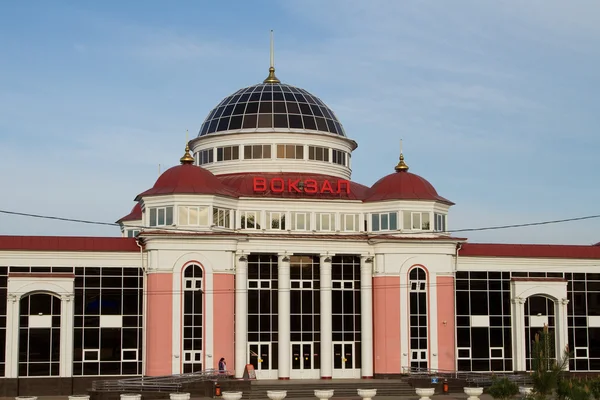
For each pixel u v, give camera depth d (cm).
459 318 8850
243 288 8400
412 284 8612
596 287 9138
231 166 9369
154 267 8169
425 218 8744
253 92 9700
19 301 7994
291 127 9394
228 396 6806
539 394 5947
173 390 7638
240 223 8625
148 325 8169
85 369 8144
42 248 8181
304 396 7775
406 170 9069
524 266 9031
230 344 8231
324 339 8531
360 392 7056
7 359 7906
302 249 8562
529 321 8956
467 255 8919
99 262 8281
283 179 8838
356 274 8744
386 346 8500
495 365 8850
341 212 8831
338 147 9600
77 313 8194
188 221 8325
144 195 8450
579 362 8988
